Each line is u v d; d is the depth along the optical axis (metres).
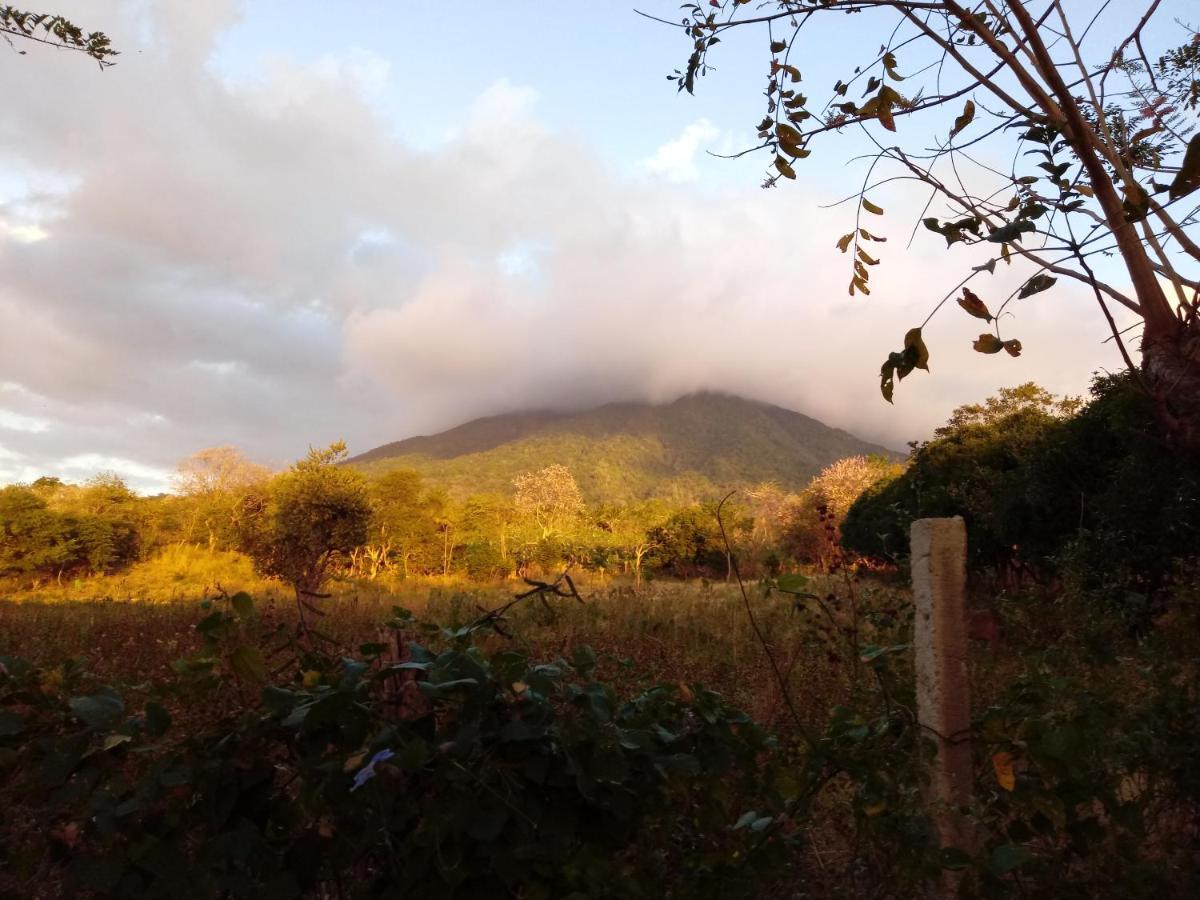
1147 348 2.57
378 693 1.96
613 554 51.19
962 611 2.41
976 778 2.43
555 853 1.84
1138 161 2.97
